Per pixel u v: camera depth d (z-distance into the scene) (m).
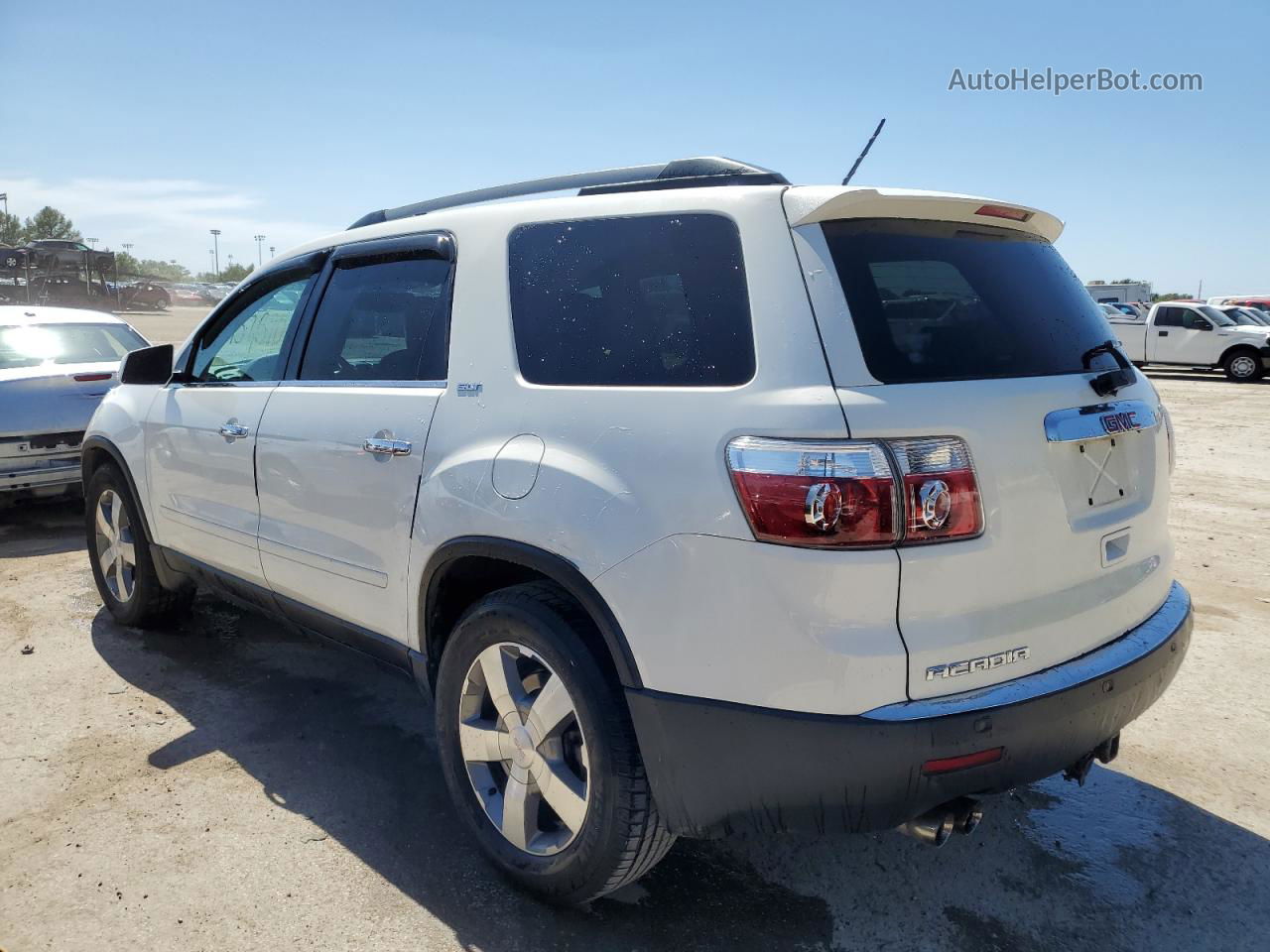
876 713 2.04
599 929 2.56
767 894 2.71
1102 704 2.31
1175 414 14.71
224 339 4.01
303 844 2.94
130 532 4.63
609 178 2.95
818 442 2.05
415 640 2.95
